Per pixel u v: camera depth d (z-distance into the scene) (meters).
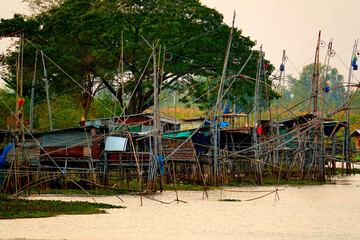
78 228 46.81
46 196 68.44
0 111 116.25
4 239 41.47
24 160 71.25
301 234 46.03
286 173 100.50
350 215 56.94
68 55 121.62
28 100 121.81
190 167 92.31
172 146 85.69
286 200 69.38
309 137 95.56
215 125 83.50
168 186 81.94
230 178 93.19
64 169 74.38
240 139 95.00
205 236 44.78
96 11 122.44
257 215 56.38
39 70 119.88
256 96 90.00
